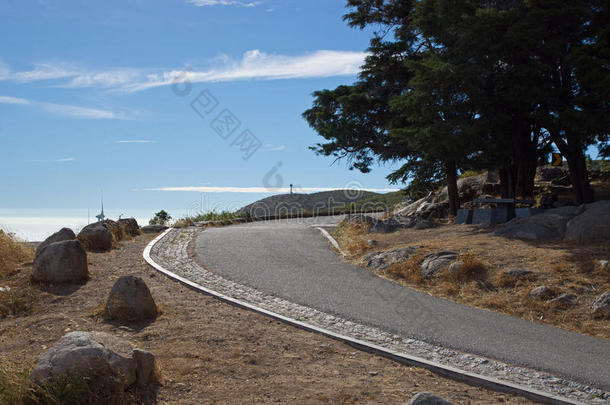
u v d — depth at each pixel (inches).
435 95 682.8
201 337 271.7
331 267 510.9
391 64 895.1
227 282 430.9
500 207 673.0
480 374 247.3
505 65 695.7
